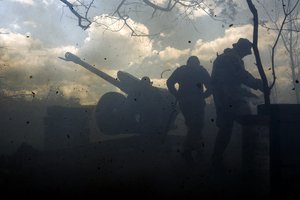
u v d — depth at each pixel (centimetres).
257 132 416
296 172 420
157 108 748
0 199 437
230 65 580
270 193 409
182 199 427
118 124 764
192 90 651
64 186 491
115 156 693
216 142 577
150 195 444
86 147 715
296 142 420
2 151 800
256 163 416
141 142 736
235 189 441
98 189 473
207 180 506
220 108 583
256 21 482
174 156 695
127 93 771
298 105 419
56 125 790
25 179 533
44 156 676
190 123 649
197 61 660
